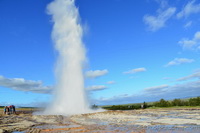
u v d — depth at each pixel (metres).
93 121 17.27
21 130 12.35
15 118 22.80
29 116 25.66
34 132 11.43
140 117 19.98
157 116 20.47
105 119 18.88
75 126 13.89
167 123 14.07
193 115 19.97
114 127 12.93
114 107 51.75
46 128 13.01
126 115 23.00
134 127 12.63
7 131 11.80
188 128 11.45
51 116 24.31
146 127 12.45
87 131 11.51
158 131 10.74
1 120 19.84
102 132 11.02
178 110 29.22
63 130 12.13
